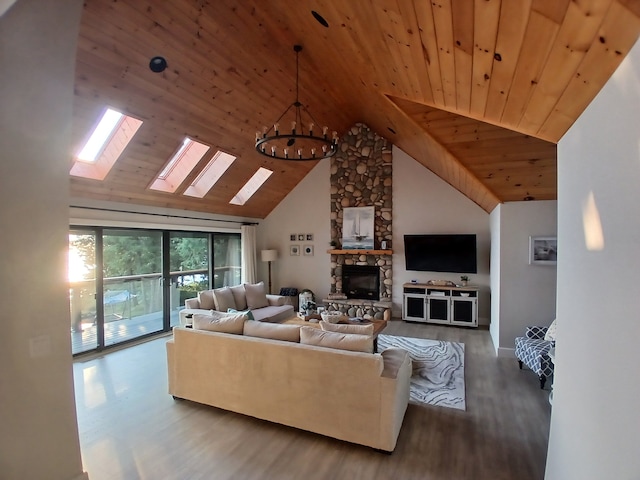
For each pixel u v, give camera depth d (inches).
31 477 73.7
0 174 69.6
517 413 128.3
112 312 211.2
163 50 145.2
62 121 77.0
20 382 72.5
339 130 289.4
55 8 72.7
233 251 316.5
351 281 307.7
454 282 272.5
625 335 45.6
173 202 242.7
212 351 130.1
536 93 68.1
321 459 102.1
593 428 56.7
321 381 111.6
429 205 277.4
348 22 98.7
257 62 177.8
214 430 117.5
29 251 73.5
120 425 120.6
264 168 276.1
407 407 132.0
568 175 73.6
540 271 182.9
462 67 76.6
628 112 44.3
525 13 48.1
